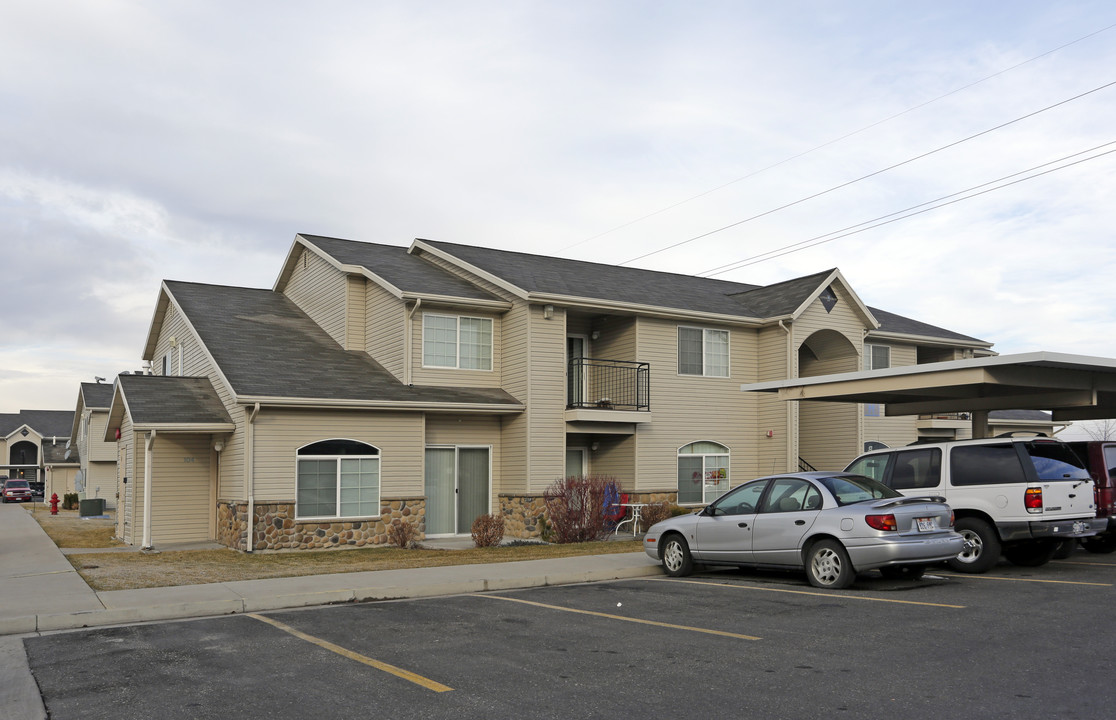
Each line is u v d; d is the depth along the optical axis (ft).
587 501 64.95
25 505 164.25
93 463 142.31
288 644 29.01
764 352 81.97
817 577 39.11
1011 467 42.63
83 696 23.02
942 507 39.32
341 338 76.69
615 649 27.32
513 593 40.50
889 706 20.58
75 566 49.26
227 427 62.34
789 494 41.39
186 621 33.94
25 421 231.09
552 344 69.97
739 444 80.28
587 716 20.35
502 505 70.64
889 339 91.50
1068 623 29.60
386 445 64.03
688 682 23.11
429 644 28.60
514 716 20.47
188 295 83.76
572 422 69.56
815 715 20.04
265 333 75.56
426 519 67.87
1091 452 47.91
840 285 83.97
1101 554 52.24
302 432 60.95
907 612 32.30
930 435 96.32
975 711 20.06
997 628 28.99
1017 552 46.70
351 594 38.65
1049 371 48.52
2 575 44.70
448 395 67.31
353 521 61.93
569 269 82.89
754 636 28.76
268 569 47.11
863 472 48.06
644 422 73.15
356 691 22.88
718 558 43.16
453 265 78.23
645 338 75.05
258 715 20.99
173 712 21.39
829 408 88.79
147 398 65.46
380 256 81.56
